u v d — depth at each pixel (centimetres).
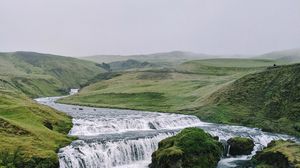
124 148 6512
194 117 10525
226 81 16788
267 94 11769
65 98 19212
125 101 16425
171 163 5425
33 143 5512
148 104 15038
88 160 5791
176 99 15150
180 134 6106
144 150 6831
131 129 8544
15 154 4947
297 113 10262
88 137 7050
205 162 5681
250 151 7056
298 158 5594
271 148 6341
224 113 11256
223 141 7431
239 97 12188
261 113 11031
